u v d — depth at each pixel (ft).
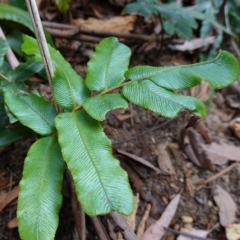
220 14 1.90
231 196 1.31
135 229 1.16
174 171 1.34
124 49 1.07
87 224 1.13
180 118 1.51
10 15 1.34
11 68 1.28
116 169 0.83
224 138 1.52
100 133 0.90
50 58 0.95
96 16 1.83
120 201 0.79
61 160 0.91
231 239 1.16
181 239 1.16
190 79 0.94
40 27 0.90
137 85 0.93
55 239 1.11
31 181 0.87
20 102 0.95
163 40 1.72
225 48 1.96
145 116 1.49
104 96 0.94
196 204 1.27
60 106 0.95
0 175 1.21
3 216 1.13
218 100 1.71
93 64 1.02
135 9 1.50
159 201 1.25
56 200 0.86
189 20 1.55
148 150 1.38
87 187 0.80
